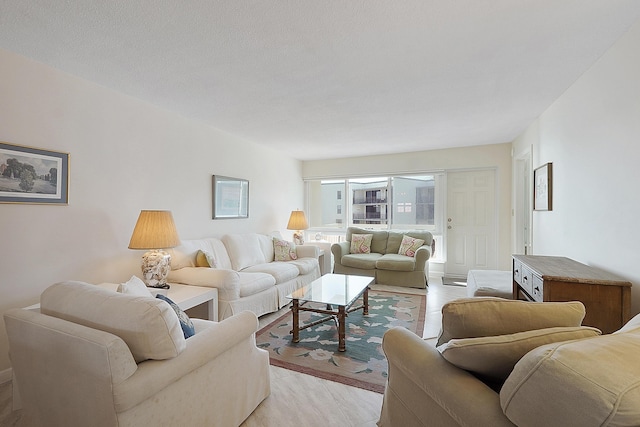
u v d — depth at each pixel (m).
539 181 3.41
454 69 2.32
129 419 1.10
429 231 5.27
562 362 0.65
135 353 1.18
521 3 1.58
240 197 4.37
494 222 4.96
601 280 1.78
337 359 2.34
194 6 1.59
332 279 3.40
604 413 0.57
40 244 2.25
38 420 1.33
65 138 2.38
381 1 1.56
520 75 2.43
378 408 1.77
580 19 1.72
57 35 1.87
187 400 1.31
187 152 3.51
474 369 1.00
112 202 2.73
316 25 1.76
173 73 2.39
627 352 0.67
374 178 5.83
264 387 1.83
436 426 1.05
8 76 2.06
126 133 2.84
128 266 2.86
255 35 1.87
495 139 4.54
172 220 2.74
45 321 1.25
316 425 1.63
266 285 3.27
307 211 6.29
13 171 2.09
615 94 1.99
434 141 4.64
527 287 2.25
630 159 1.85
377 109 3.21
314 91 2.73
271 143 4.75
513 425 0.79
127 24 1.76
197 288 2.72
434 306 3.62
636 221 1.81
